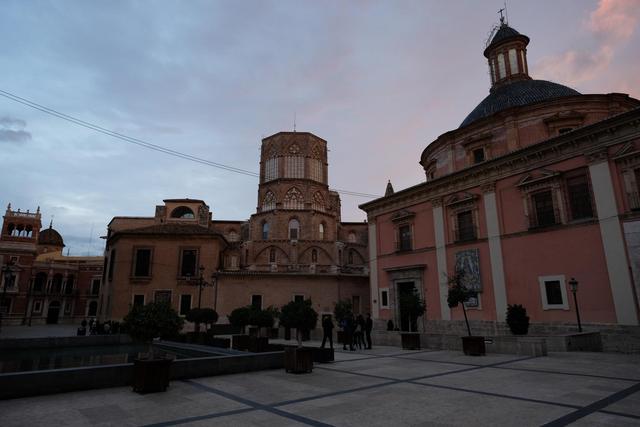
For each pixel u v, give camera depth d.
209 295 40.50
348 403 8.45
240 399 8.92
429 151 33.94
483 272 24.81
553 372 12.08
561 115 25.39
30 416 7.55
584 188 20.62
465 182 26.72
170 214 58.09
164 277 41.25
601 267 19.25
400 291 31.08
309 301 16.62
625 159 19.02
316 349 15.24
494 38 35.09
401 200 31.56
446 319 26.55
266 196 60.88
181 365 11.45
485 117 28.30
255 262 54.19
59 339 21.73
